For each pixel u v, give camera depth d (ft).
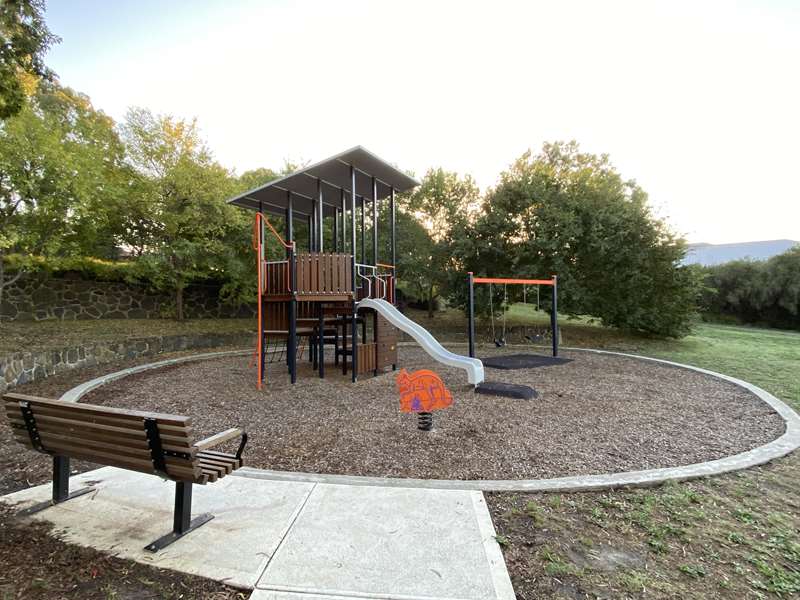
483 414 15.51
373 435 13.05
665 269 40.70
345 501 8.38
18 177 21.58
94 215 27.55
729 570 6.37
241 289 42.50
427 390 13.60
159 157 34.27
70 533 7.19
